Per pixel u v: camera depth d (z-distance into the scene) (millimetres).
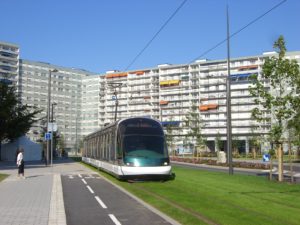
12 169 38344
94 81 149625
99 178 27344
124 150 24328
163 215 12672
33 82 143875
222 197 17125
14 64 141375
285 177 28703
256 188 20562
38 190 20188
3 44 140250
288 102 22328
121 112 143500
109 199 16672
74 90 151375
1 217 12398
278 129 22844
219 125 128250
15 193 18891
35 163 52375
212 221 11680
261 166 42062
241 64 126000
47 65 147250
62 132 146625
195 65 134875
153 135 24922
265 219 11984
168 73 139125
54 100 145625
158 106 139750
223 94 129250
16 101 56156
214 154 91500
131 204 15195
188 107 134500
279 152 23750
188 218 12031
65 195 18078
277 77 22516
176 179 25734
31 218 12211
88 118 149250
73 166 44250
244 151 119375
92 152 40531
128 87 144125
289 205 14953
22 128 56719
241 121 123250
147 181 24672
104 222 11617
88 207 14516
